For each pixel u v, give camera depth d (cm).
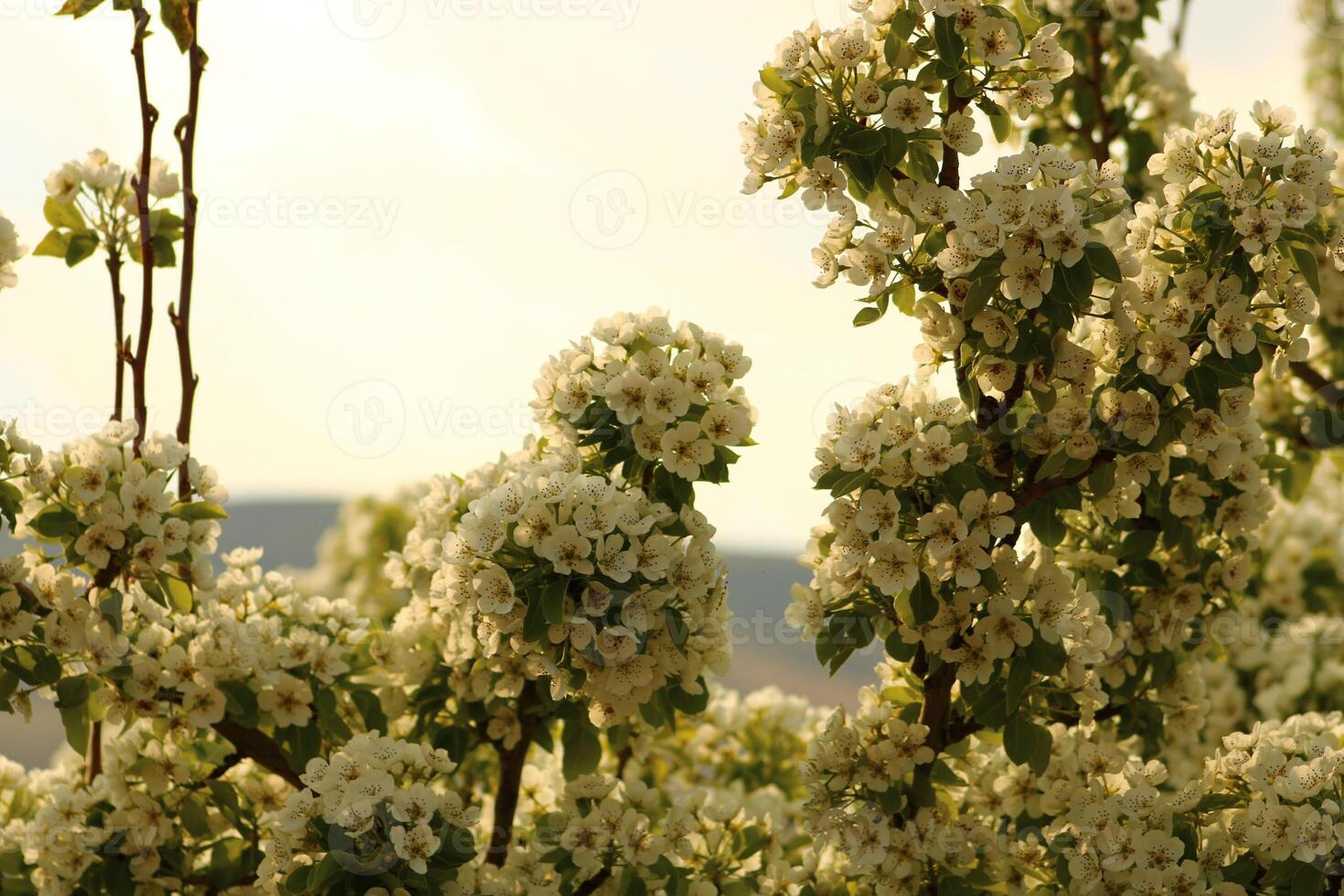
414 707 329
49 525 260
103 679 278
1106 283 274
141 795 293
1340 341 452
